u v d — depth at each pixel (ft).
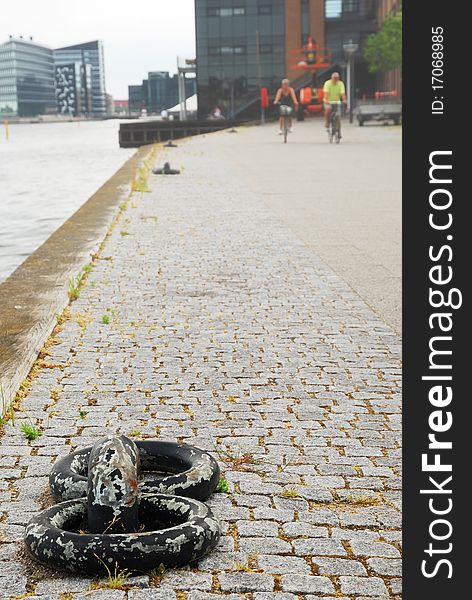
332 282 27.37
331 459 13.85
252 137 144.56
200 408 16.19
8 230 54.85
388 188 55.52
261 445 14.42
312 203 47.96
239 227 39.19
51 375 18.10
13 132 456.45
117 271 29.25
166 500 11.18
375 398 16.83
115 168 123.44
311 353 19.89
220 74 286.66
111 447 10.89
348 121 206.90
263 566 10.41
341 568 10.41
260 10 282.77
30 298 23.86
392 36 193.26
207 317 23.15
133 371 18.44
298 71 285.02
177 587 9.88
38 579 10.08
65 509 11.09
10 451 14.05
